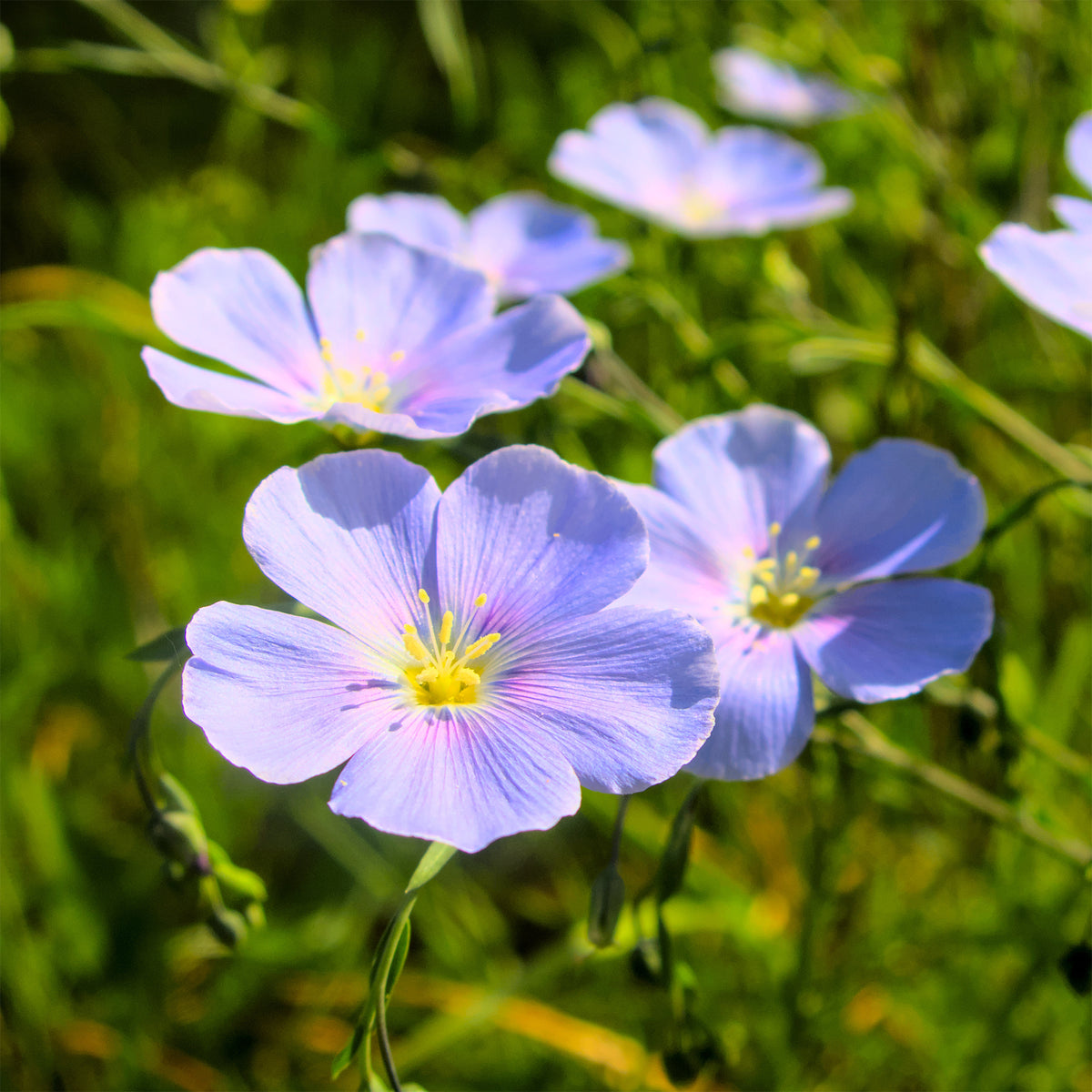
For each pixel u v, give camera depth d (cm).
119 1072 20
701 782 16
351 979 21
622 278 21
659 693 15
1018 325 23
